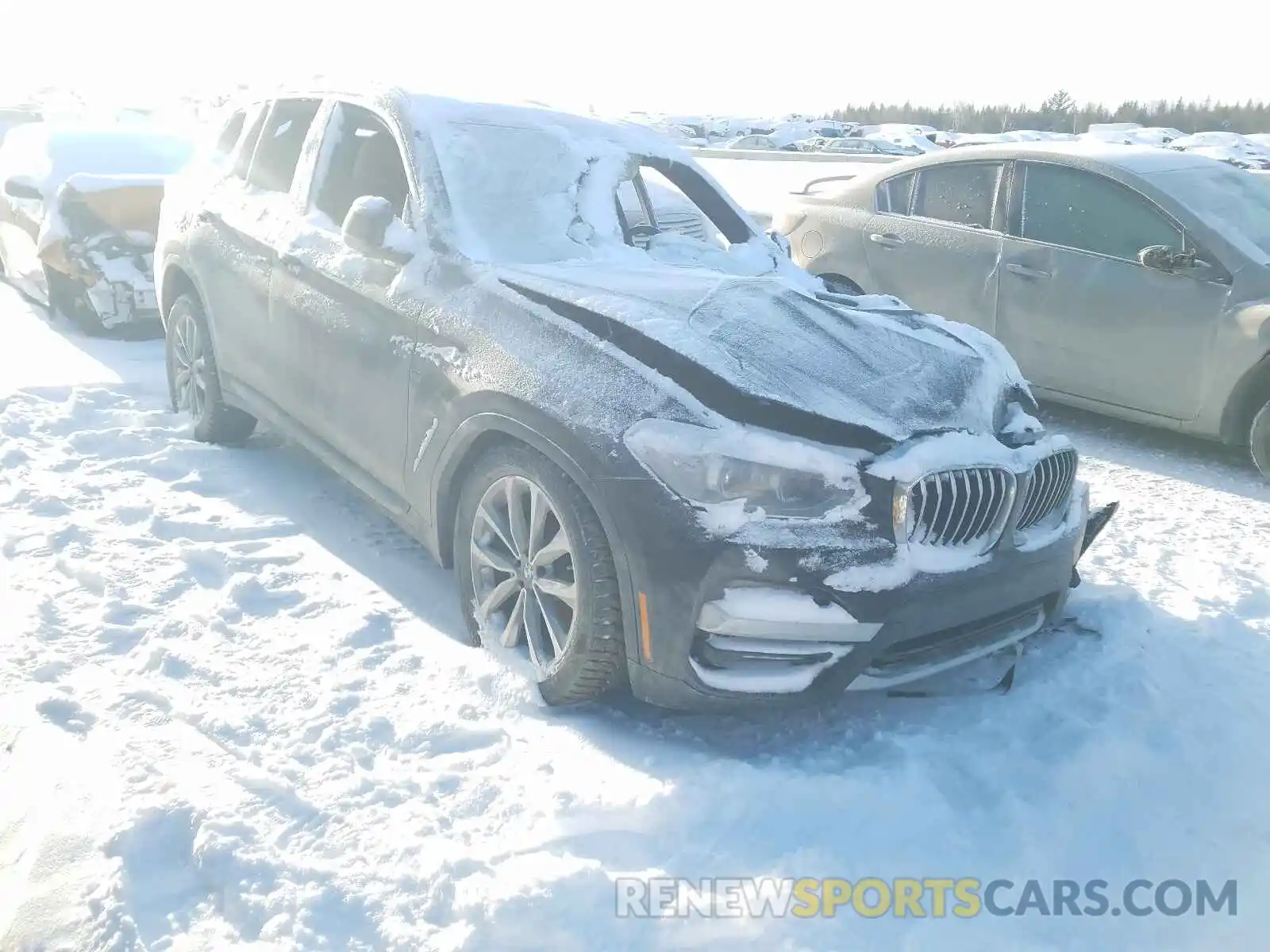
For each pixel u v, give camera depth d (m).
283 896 2.33
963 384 3.17
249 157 5.05
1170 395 5.75
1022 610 3.21
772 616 2.72
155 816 2.53
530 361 3.15
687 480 2.79
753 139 37.94
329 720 2.98
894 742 2.97
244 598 3.68
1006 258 6.38
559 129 4.36
